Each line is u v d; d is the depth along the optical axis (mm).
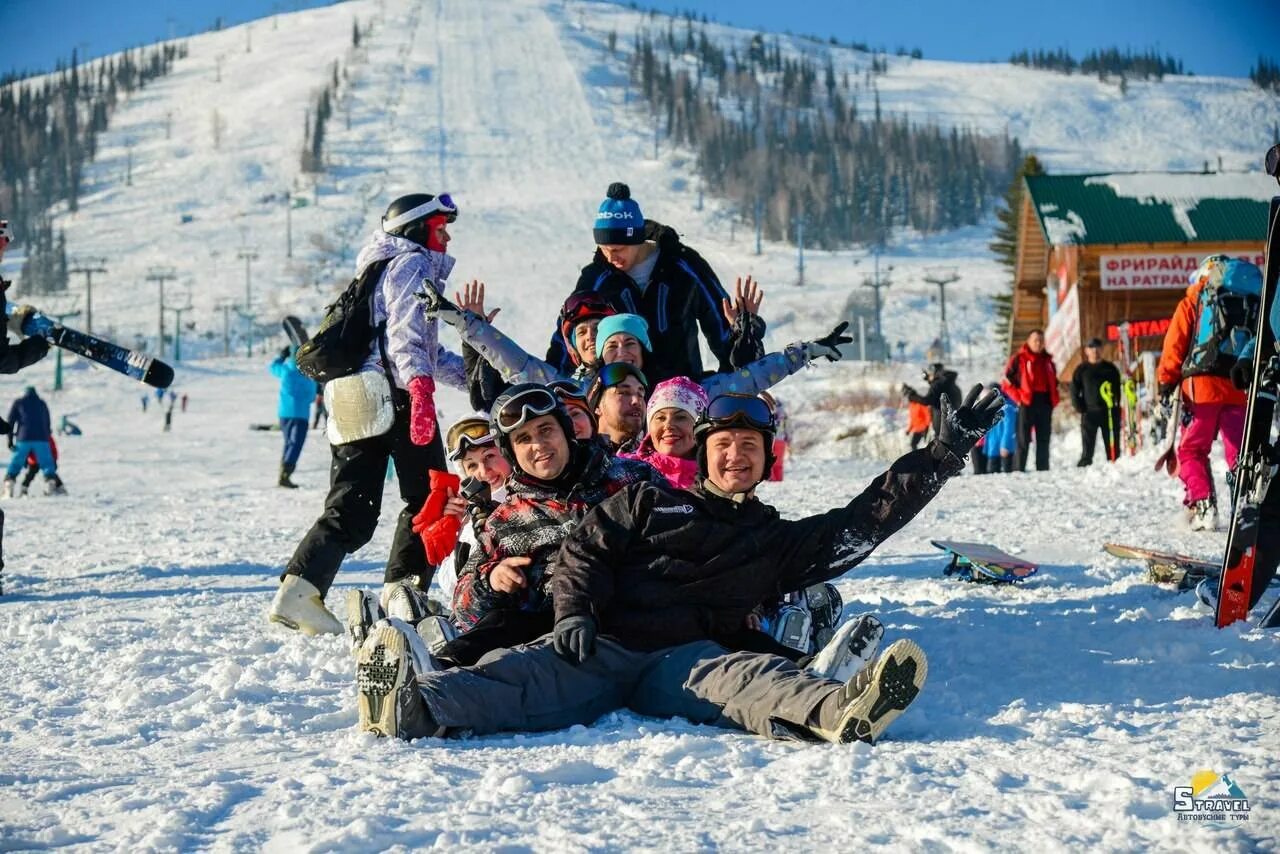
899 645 3918
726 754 3900
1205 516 10102
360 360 6875
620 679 4609
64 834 3270
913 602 7176
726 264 184250
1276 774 3500
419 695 4273
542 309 127875
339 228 197250
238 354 126312
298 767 3895
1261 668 4945
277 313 150500
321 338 6809
